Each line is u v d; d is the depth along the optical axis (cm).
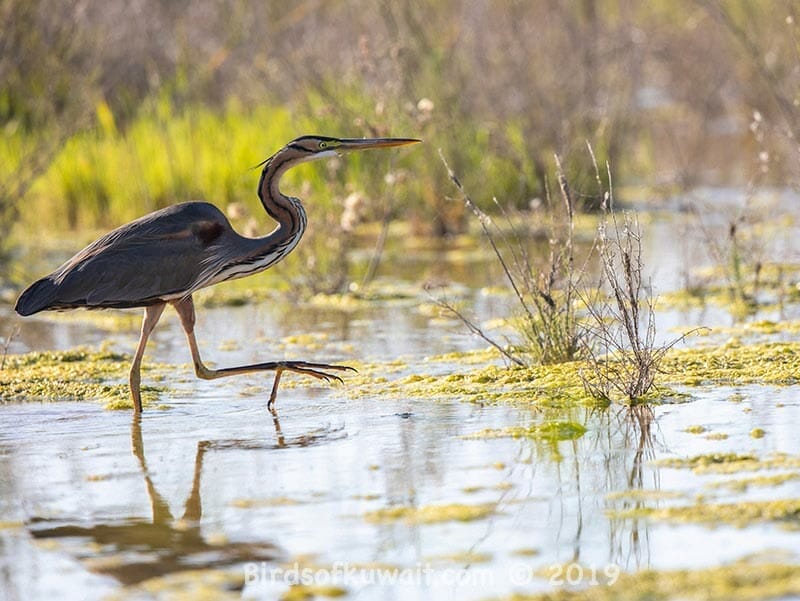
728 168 2686
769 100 2653
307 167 2098
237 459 934
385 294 1709
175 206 1118
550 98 2334
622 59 2502
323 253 1778
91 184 2250
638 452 909
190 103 2511
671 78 3105
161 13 2659
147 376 1245
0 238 1980
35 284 1073
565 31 2420
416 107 2014
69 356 1339
